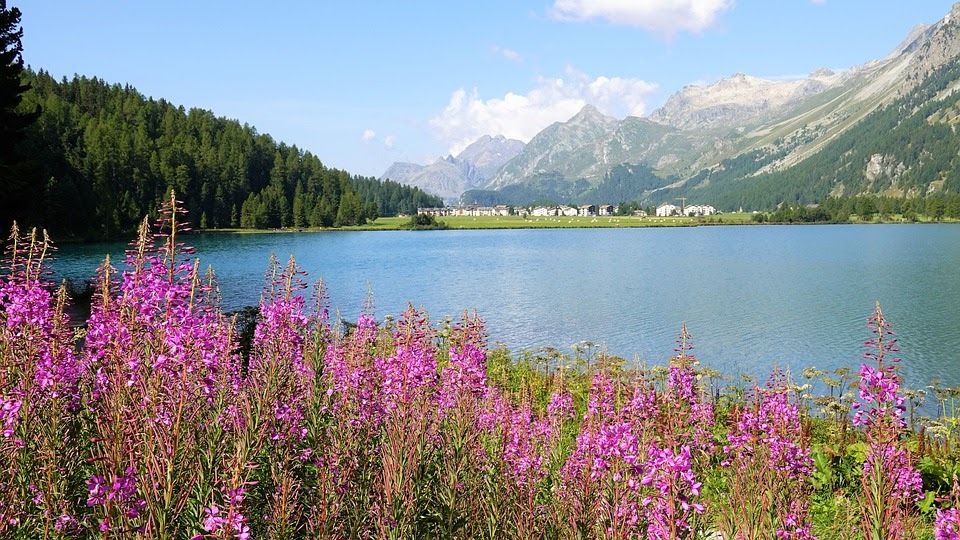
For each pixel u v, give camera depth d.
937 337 40.19
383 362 8.48
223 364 7.69
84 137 137.25
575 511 7.10
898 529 7.00
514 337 40.44
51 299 7.30
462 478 7.69
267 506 6.61
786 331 42.50
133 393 5.80
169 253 6.16
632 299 56.66
